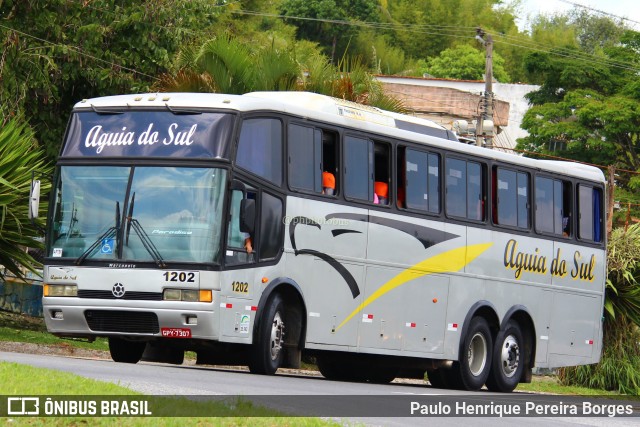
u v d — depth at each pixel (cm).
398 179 2683
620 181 8081
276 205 2353
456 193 2831
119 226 2247
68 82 3928
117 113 2336
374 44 11775
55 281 2269
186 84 3684
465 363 2852
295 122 2423
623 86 8369
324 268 2467
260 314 2309
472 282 2866
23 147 3114
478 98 7150
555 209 3152
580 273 3228
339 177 2516
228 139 2258
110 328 2245
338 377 3020
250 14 8938
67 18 3809
